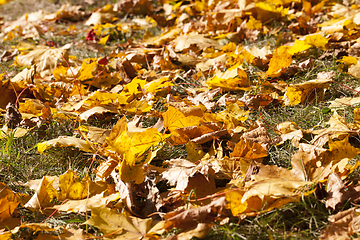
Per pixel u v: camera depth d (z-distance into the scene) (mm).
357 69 2199
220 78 2244
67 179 1928
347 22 2455
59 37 3240
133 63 2402
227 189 1894
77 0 4219
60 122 2143
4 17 4090
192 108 2090
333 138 2010
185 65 2422
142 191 1930
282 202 1862
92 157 2039
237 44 2680
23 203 1929
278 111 2131
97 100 2182
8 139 2037
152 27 3348
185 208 1885
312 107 2119
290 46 2371
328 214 1864
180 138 2035
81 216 1907
